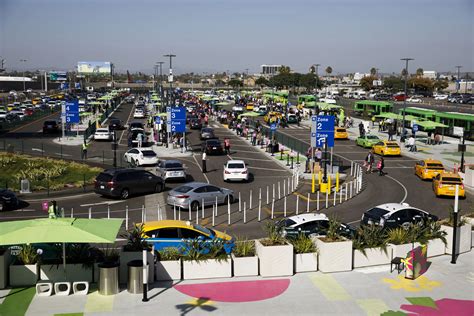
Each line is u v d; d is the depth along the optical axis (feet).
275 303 44.32
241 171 116.78
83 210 89.04
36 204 94.22
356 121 283.38
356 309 43.55
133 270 45.34
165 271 48.98
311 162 130.82
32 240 40.27
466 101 417.49
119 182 97.76
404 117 197.57
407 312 43.16
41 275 46.78
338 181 114.11
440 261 57.16
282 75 599.98
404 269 52.60
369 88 641.40
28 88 632.79
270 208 91.30
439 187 103.04
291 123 269.23
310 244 52.95
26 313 40.98
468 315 42.73
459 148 124.77
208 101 361.92
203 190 90.02
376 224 65.16
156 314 41.55
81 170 126.00
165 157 153.69
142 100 451.53
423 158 157.99
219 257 50.16
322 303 44.55
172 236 55.72
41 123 246.27
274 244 51.39
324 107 285.02
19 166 127.54
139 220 81.46
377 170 136.67
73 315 40.86
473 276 52.26
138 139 158.92
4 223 44.47
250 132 212.02
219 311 42.45
